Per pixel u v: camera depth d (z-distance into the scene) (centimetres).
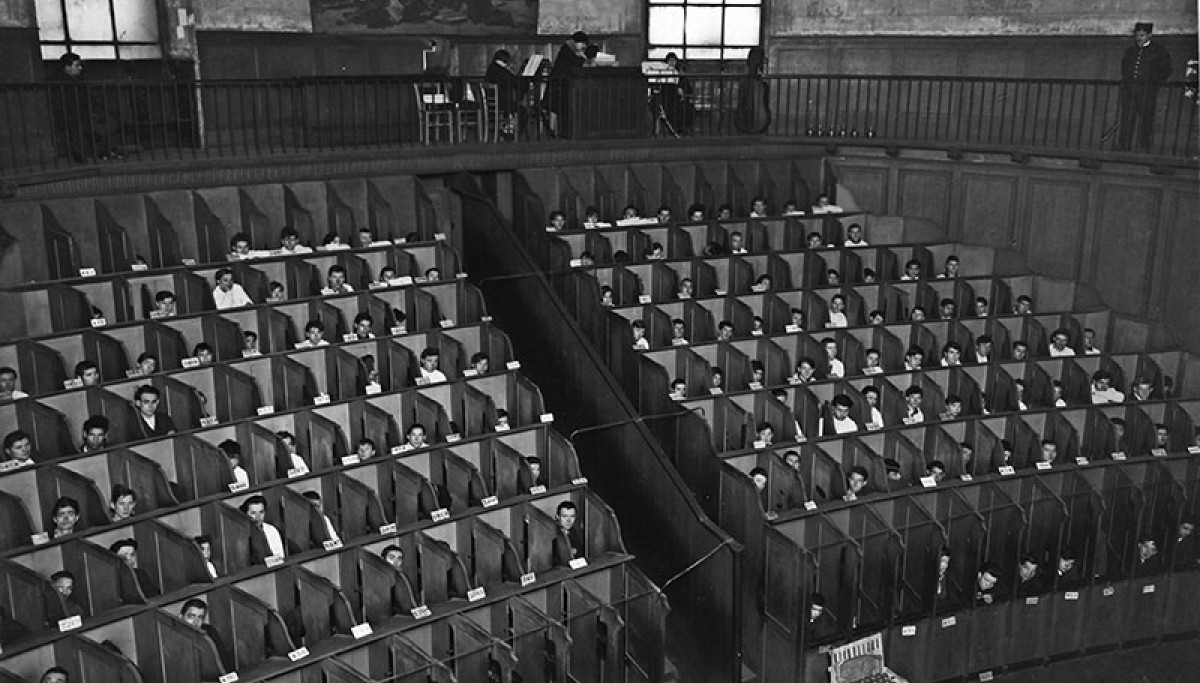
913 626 1022
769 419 1146
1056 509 1059
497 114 1511
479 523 935
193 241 1250
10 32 1223
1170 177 1251
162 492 878
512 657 813
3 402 921
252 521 862
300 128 1534
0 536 823
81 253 1162
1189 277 1240
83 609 819
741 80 1670
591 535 1009
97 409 966
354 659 828
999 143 1473
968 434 1155
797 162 1609
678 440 1109
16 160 1209
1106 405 1177
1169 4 1378
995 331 1325
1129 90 1291
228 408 1033
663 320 1242
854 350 1254
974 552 1038
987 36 1645
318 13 1588
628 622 966
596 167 1499
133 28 1456
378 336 1144
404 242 1316
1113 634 1065
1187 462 1036
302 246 1279
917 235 1530
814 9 1819
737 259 1378
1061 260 1408
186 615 803
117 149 1369
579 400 1196
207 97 1509
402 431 1077
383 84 1458
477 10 1722
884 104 1764
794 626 971
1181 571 1023
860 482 1059
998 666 1067
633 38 1852
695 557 1030
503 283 1316
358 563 889
